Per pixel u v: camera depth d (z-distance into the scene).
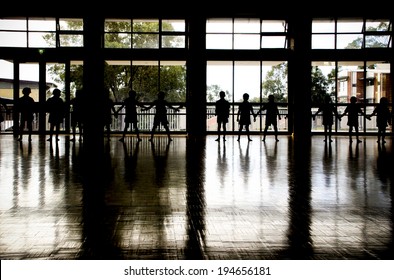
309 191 7.46
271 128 23.89
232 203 6.48
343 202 6.59
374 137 22.89
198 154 13.52
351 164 11.26
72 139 18.92
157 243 4.57
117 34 22.92
